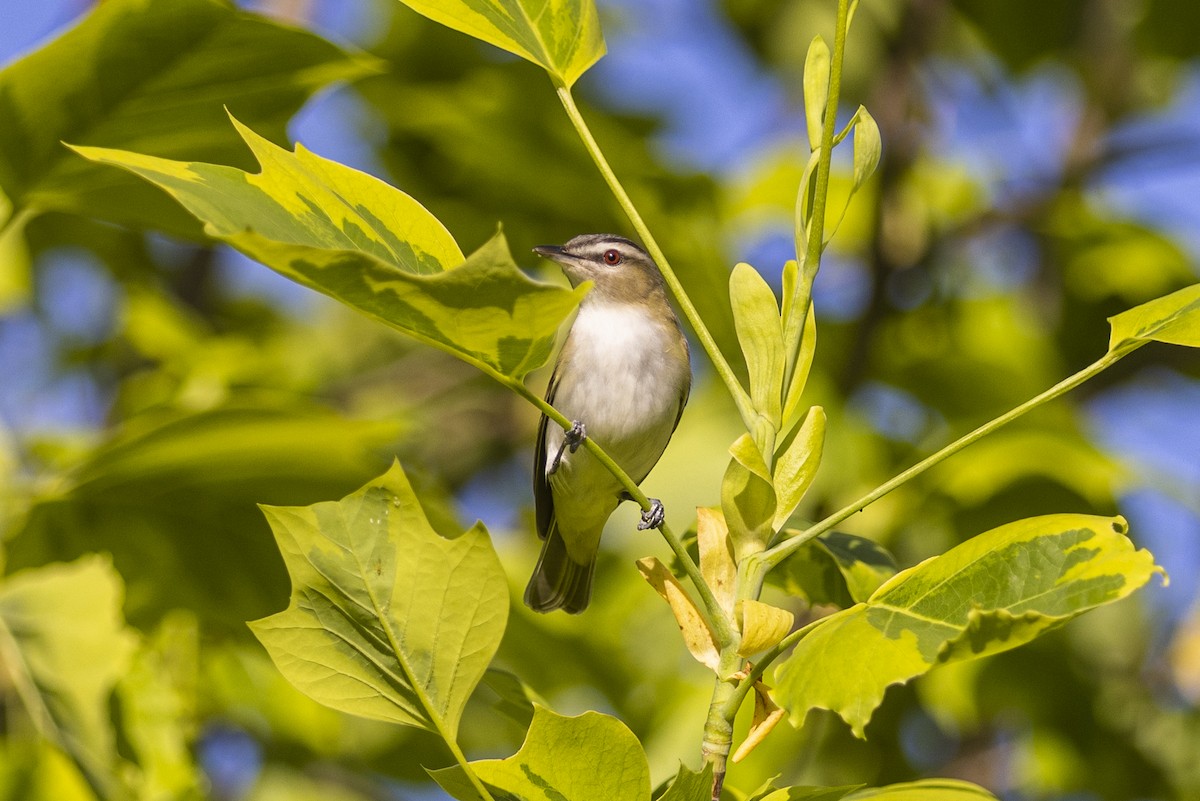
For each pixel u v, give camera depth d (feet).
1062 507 38.11
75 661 27.84
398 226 17.22
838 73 18.04
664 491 38.65
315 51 24.32
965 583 15.97
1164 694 39.68
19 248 47.98
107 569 28.76
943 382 40.83
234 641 33.78
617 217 41.47
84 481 27.91
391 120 42.27
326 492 28.86
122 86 24.08
